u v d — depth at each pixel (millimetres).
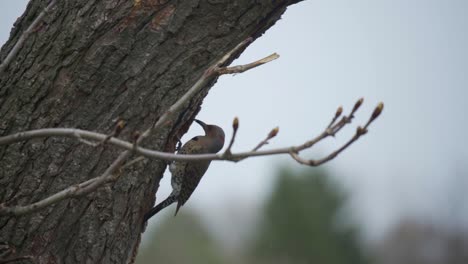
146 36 9320
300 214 43062
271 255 42594
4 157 8758
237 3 9633
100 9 9234
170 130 9758
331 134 6996
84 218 9031
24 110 8930
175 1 9461
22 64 9086
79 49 9109
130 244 9719
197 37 9570
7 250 8633
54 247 8859
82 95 9078
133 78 9250
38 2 9414
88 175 8969
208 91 10344
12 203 8688
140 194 9633
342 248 43656
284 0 9922
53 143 8852
